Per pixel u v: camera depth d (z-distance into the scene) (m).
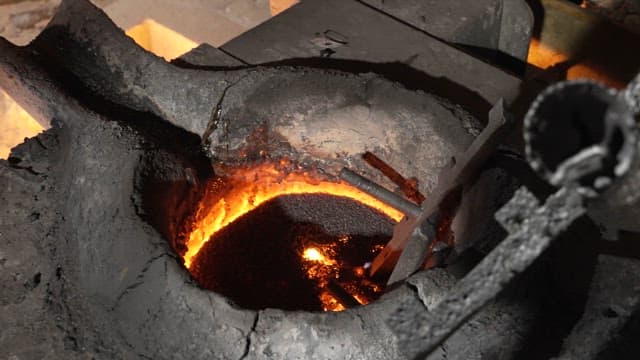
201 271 1.34
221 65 1.52
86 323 1.15
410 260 1.19
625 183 0.67
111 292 1.13
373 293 1.35
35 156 1.32
